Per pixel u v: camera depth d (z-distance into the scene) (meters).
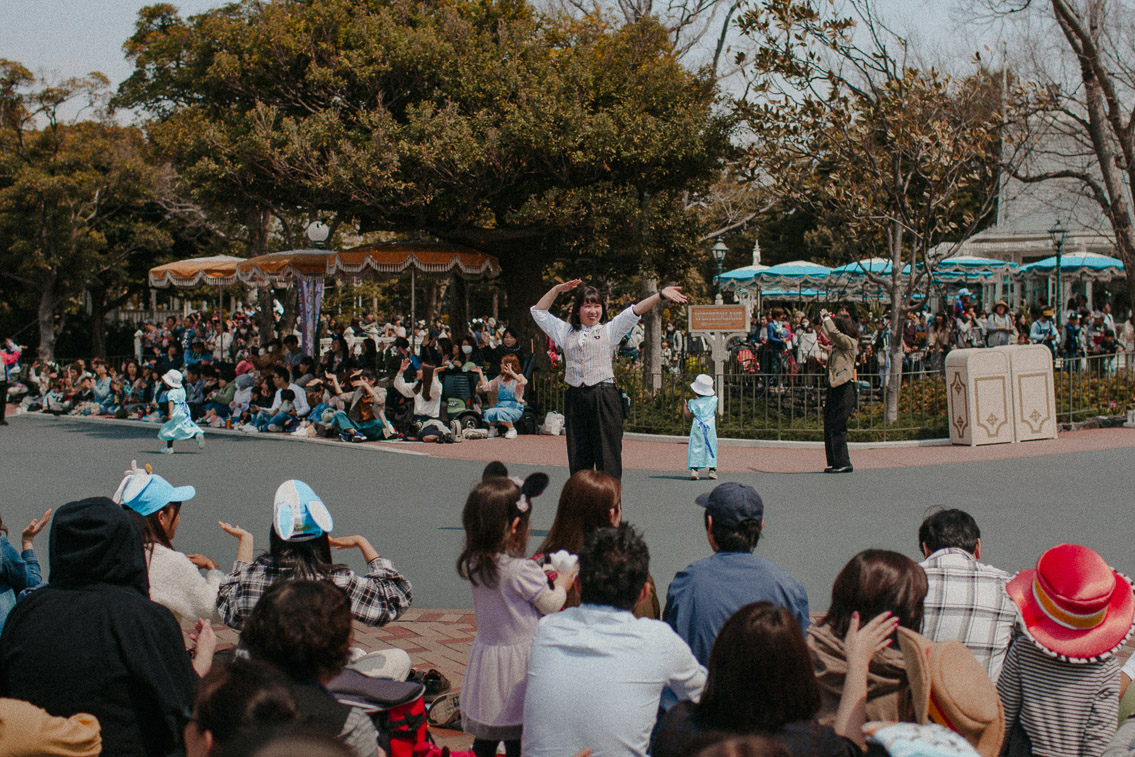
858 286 29.77
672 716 2.64
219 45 20.11
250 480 12.80
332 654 3.04
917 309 24.62
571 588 4.59
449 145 18.02
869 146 17.38
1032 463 13.23
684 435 17.19
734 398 17.31
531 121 17.98
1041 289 33.78
